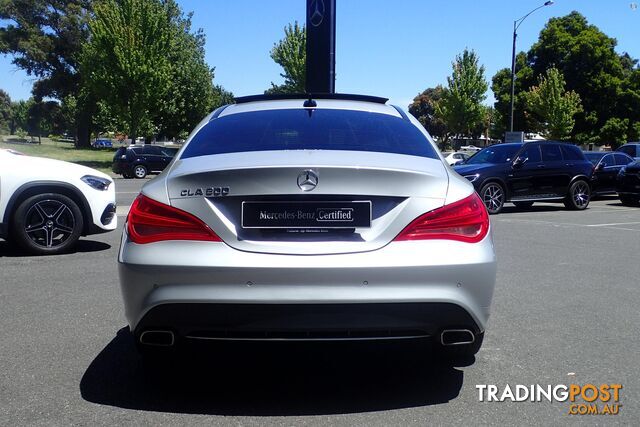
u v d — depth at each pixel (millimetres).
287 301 2955
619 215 13906
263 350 4273
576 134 47719
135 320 3141
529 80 49625
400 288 3006
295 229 3107
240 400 3387
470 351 3729
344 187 3096
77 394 3438
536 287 6180
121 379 3676
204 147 3670
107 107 37031
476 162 14859
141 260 3078
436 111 51531
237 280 2986
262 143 3672
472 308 3107
